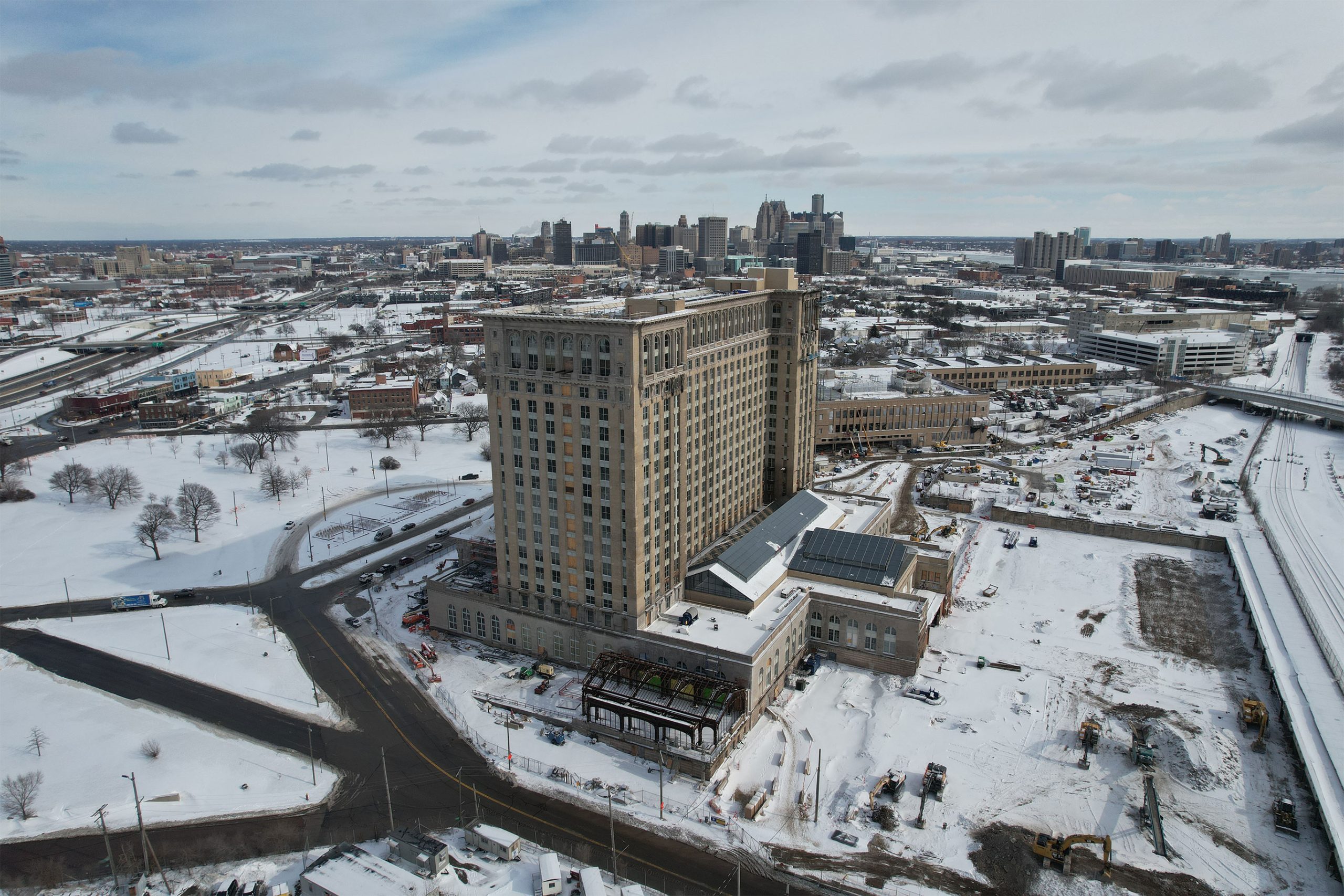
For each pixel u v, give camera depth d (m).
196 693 129.62
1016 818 100.75
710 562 140.75
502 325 125.69
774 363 182.12
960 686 131.25
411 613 153.12
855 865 93.00
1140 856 94.50
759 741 117.19
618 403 119.50
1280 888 89.94
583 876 86.94
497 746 114.94
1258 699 127.50
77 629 151.88
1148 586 170.88
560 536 130.38
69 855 94.62
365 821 100.19
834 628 140.00
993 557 187.12
